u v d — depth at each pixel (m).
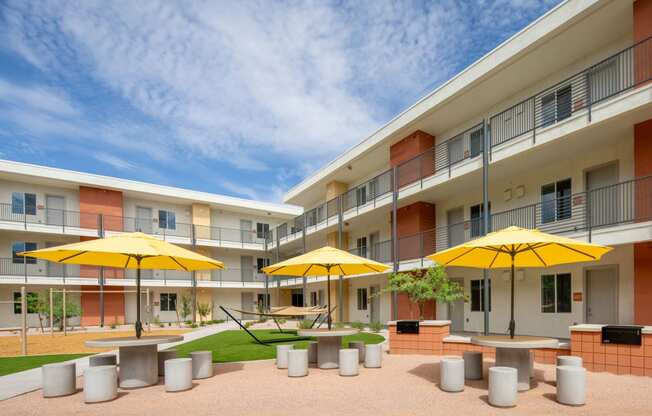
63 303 21.42
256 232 34.59
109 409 6.29
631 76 11.79
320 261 9.54
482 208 16.81
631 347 8.02
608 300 12.48
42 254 8.26
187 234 32.16
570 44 12.68
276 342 15.04
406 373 8.70
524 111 15.08
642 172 10.95
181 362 7.41
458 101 16.27
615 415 5.63
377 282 22.80
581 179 13.17
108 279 26.73
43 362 11.29
